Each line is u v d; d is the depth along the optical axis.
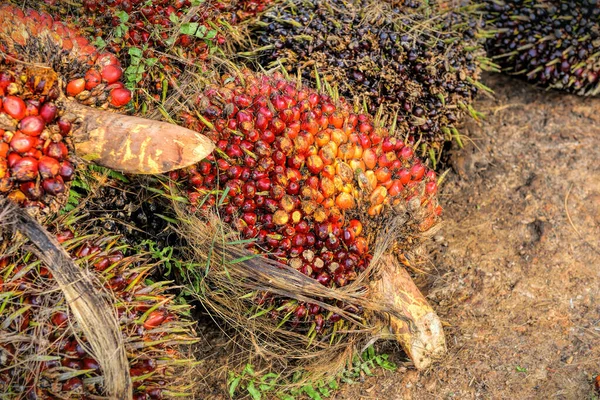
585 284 1.49
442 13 1.64
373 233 1.33
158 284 1.24
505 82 1.89
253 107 1.31
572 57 1.73
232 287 1.32
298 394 1.37
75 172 1.25
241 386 1.38
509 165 1.71
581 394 1.33
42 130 1.16
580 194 1.64
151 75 1.41
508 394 1.34
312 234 1.30
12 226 1.15
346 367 1.40
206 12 1.48
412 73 1.53
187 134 1.22
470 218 1.63
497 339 1.42
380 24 1.54
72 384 1.11
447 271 1.54
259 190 1.29
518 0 1.77
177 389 1.22
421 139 1.57
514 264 1.53
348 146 1.30
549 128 1.77
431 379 1.37
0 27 1.21
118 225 1.34
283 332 1.34
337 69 1.51
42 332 1.12
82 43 1.28
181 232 1.33
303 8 1.57
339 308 1.31
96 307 1.14
